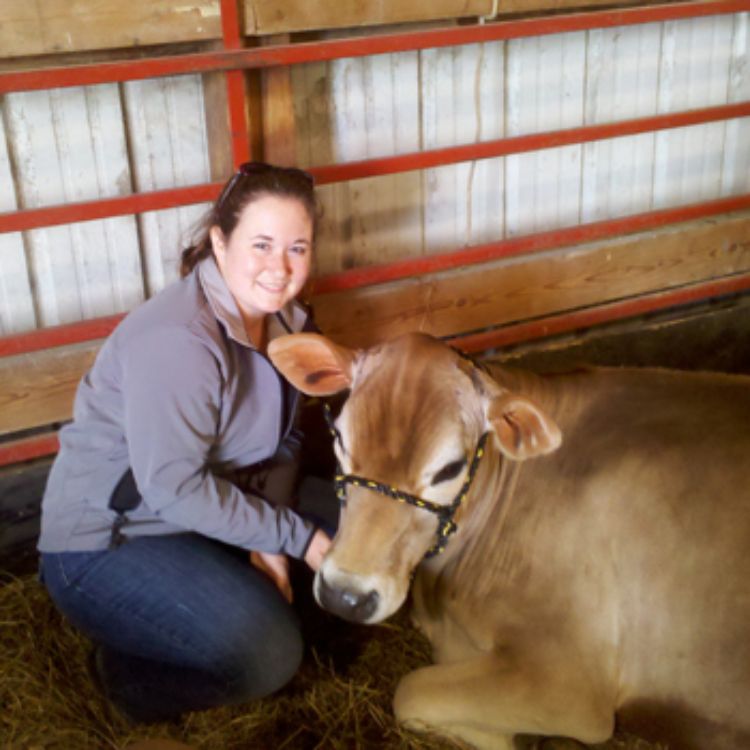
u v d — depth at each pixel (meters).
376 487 2.59
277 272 2.80
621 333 4.89
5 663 3.39
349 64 4.09
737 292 5.22
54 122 3.66
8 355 3.66
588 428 3.02
